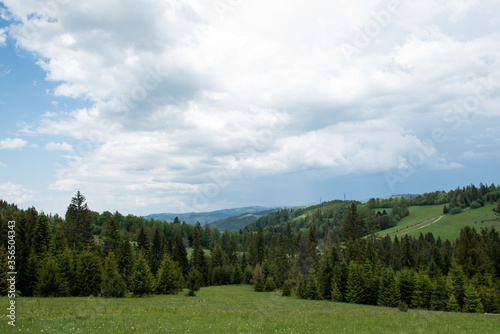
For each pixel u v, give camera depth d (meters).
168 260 72.69
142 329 16.59
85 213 77.00
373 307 52.47
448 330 20.61
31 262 55.62
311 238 100.50
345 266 69.75
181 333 16.11
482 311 55.53
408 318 27.31
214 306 38.97
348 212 110.62
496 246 79.56
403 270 65.94
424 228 195.75
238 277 110.38
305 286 78.00
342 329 19.78
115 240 82.44
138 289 56.41
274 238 132.12
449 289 62.06
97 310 25.78
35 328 15.31
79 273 55.66
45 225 69.06
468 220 199.75
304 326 20.28
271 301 57.62
